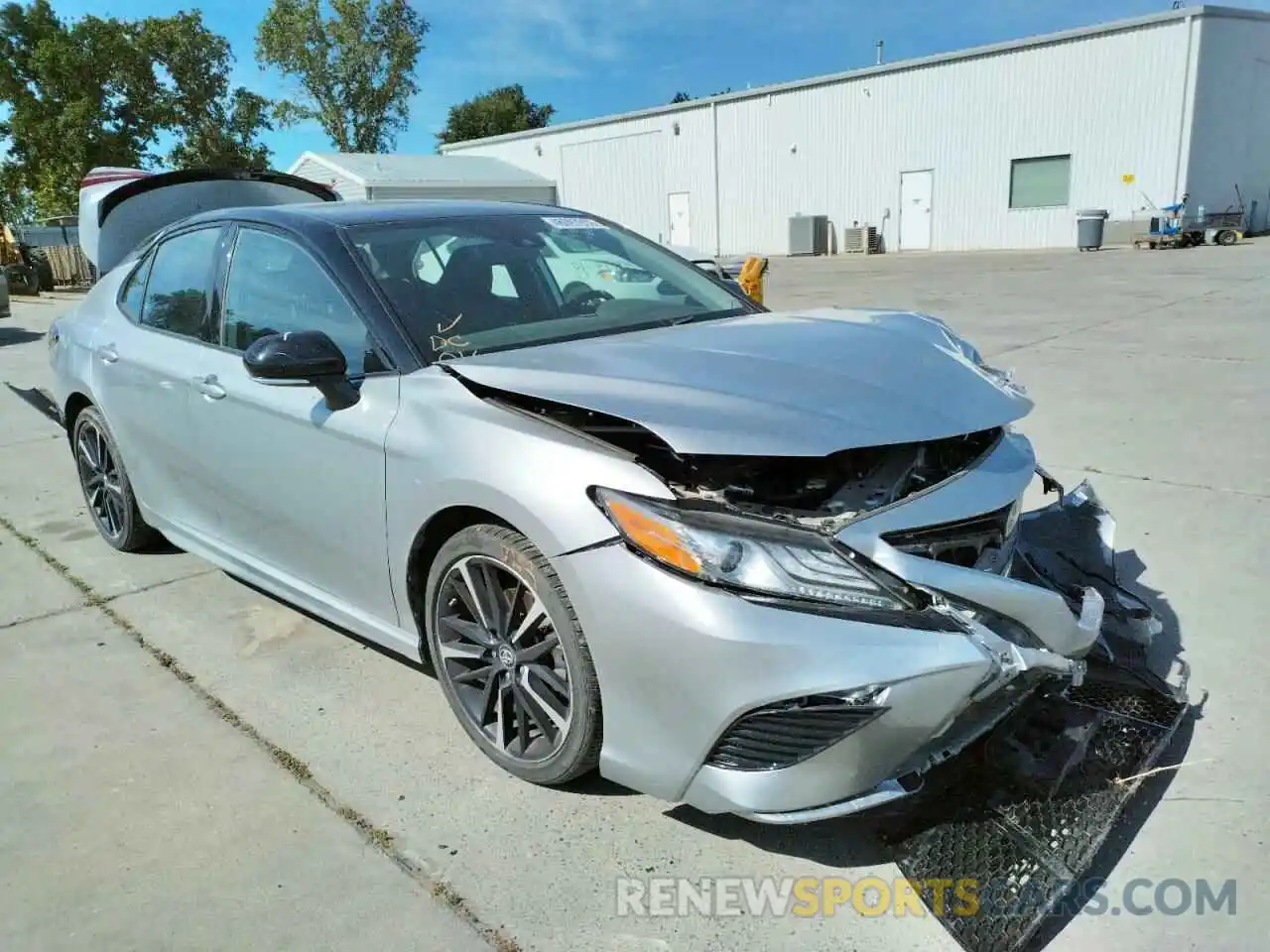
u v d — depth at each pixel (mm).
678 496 2127
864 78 26953
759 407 2162
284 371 2625
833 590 2004
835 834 2371
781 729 2031
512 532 2408
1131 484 4691
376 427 2688
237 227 3473
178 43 40125
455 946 2059
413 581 2738
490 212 3482
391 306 2850
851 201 28156
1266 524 4090
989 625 2082
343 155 33906
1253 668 2982
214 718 2996
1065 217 24016
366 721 2953
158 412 3711
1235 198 23109
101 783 2670
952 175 25797
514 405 2465
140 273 4113
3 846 2416
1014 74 24094
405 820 2477
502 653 2555
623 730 2217
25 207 40656
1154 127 22172
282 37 49250
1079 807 2279
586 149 35188
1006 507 2352
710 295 3469
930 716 1967
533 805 2520
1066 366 7598
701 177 31859
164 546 4559
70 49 36438
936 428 2182
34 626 3711
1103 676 2748
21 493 5586
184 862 2342
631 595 2105
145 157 39719
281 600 3879
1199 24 21047
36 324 15789
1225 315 9820
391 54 50844
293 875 2287
